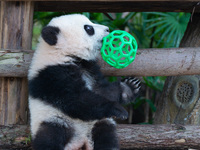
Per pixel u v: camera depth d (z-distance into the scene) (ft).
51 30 13.53
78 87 13.06
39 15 24.54
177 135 15.58
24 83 16.71
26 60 15.65
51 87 13.01
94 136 14.49
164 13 24.70
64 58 13.85
